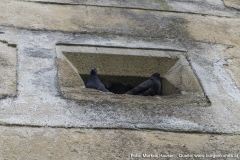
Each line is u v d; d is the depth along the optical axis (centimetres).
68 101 1033
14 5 1423
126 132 965
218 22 1543
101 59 1252
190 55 1309
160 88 1209
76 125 962
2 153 862
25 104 1002
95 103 1040
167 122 1012
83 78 1240
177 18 1520
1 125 929
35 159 859
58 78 1110
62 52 1227
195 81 1186
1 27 1289
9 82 1065
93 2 1525
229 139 988
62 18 1397
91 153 893
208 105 1098
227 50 1373
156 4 1595
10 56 1169
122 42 1316
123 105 1047
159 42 1354
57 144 904
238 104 1120
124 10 1512
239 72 1266
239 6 1694
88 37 1313
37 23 1345
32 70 1125
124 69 1266
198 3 1664
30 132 924
